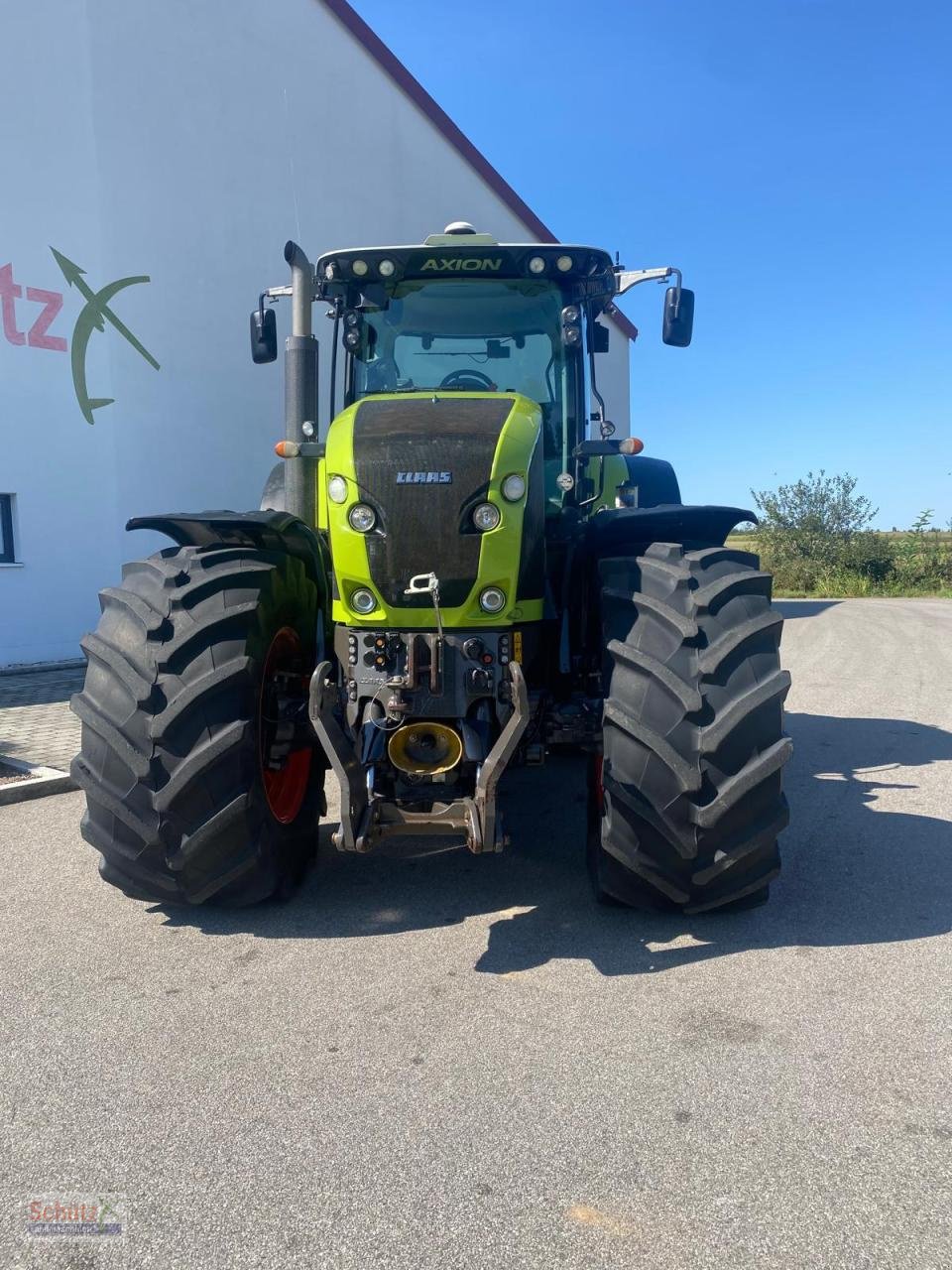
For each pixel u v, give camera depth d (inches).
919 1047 103.0
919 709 297.9
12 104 352.5
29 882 154.8
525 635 133.2
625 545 146.9
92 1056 103.7
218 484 431.5
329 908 142.3
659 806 122.0
